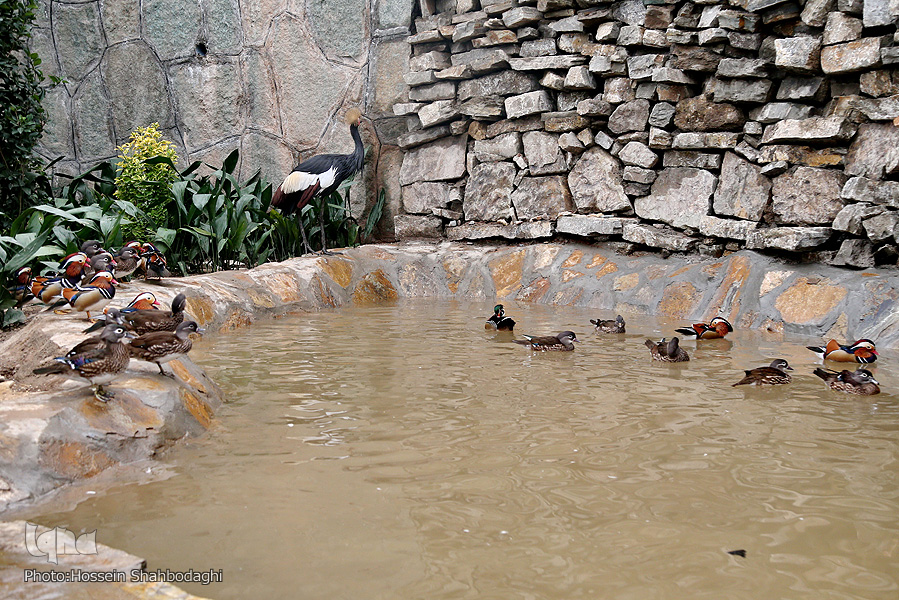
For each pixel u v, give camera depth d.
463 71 11.29
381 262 11.05
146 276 7.99
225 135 13.19
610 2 9.90
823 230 8.14
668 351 6.40
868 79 7.87
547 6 10.29
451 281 11.03
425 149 12.15
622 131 9.98
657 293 9.26
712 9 8.87
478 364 6.29
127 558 2.69
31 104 9.13
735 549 2.92
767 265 8.53
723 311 8.54
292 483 3.57
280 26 12.80
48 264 7.32
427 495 3.43
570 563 2.79
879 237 7.67
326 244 12.00
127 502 3.31
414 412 4.80
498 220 11.41
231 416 4.68
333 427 4.46
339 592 2.57
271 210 10.62
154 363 4.67
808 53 8.15
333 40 12.65
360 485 3.55
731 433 4.43
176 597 2.43
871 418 4.80
